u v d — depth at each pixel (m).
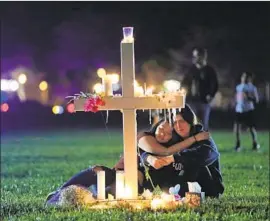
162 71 86.69
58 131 59.62
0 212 17.50
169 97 17.23
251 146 41.31
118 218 15.77
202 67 36.75
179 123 17.67
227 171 27.70
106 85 17.38
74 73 88.25
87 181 18.08
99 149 40.53
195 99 36.81
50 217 16.19
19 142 47.00
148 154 17.73
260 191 21.41
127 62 17.31
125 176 17.41
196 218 15.66
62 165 31.56
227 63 87.94
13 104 71.31
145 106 17.28
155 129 17.83
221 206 17.28
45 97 77.75
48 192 21.64
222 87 80.44
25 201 19.23
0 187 23.53
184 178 17.77
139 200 17.17
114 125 65.44
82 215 16.16
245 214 16.59
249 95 37.97
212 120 67.06
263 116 66.31
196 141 17.81
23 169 30.12
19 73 88.50
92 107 17.23
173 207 16.81
